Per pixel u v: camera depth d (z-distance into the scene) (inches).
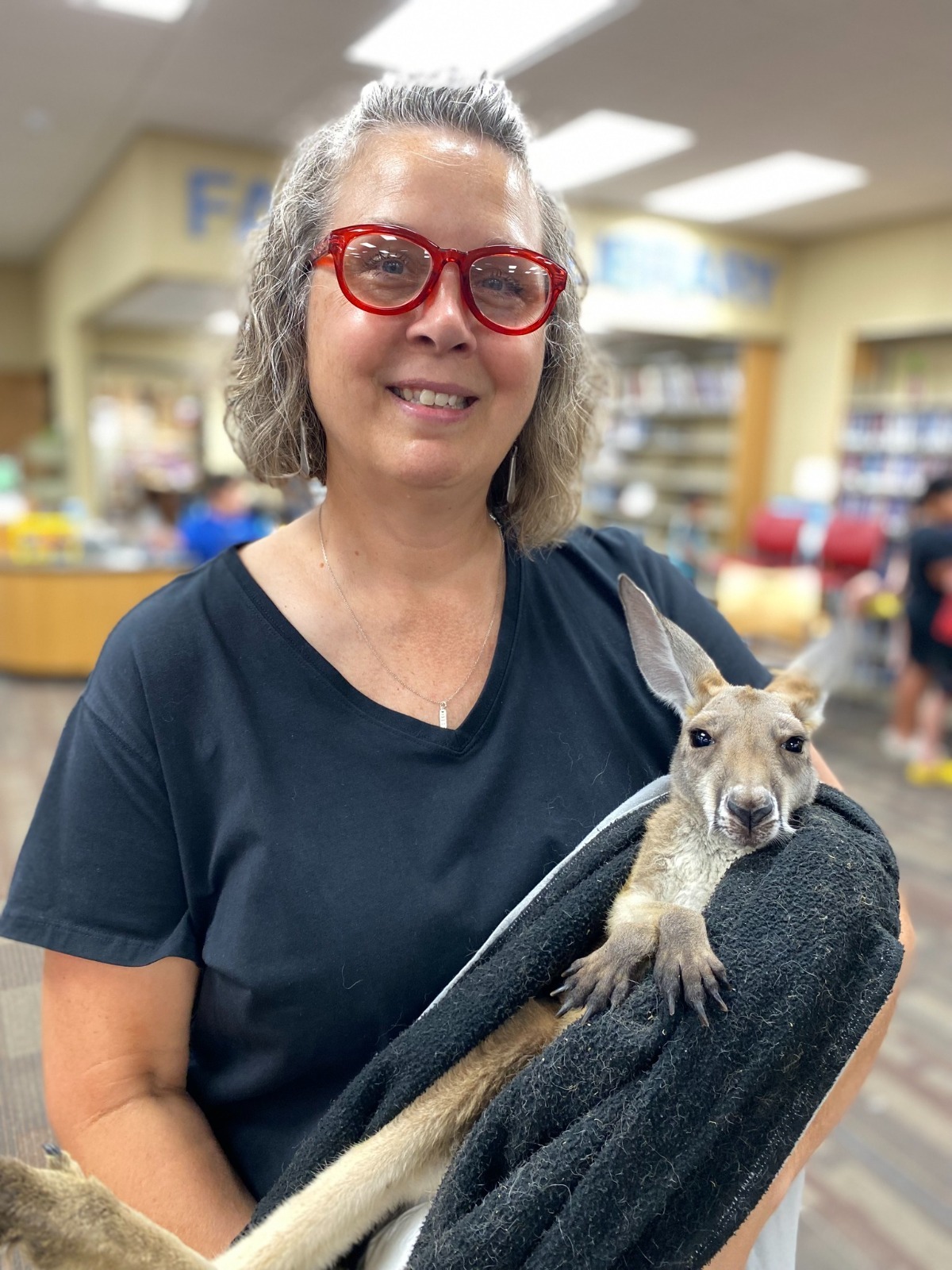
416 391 49.5
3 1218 37.6
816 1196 116.7
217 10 238.1
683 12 228.5
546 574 62.8
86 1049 48.1
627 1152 38.6
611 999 44.0
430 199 48.4
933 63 252.4
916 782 270.8
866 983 43.0
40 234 530.6
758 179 358.3
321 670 51.6
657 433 535.2
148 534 431.8
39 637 341.1
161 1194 46.4
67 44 260.1
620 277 409.1
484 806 51.3
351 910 47.2
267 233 56.9
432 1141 47.6
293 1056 48.1
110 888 47.6
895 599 345.7
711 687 59.7
